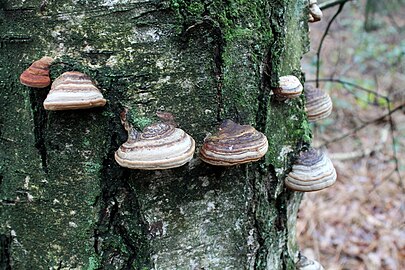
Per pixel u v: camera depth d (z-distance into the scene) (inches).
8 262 57.7
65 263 55.9
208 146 53.5
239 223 56.7
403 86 195.2
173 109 53.6
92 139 53.5
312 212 133.1
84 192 54.2
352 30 231.6
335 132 175.5
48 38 52.9
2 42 54.2
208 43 53.5
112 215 54.6
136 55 52.6
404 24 226.5
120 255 55.2
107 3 52.1
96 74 52.6
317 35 232.1
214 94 54.2
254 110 56.0
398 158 158.9
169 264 55.5
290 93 57.5
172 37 52.8
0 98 55.2
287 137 60.5
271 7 55.7
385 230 126.3
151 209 54.3
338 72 207.5
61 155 54.1
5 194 56.4
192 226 55.4
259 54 55.2
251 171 56.9
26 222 56.2
